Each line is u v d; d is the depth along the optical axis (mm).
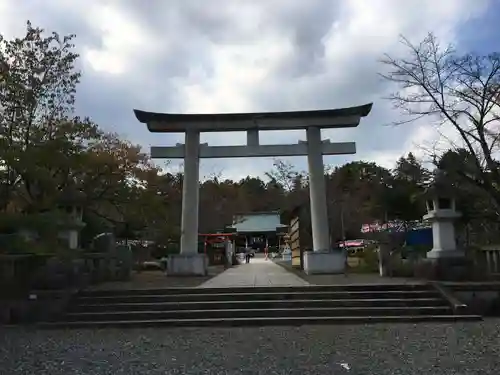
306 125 21172
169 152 21297
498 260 15672
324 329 11070
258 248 66000
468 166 17828
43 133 19438
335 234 36750
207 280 17516
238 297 13367
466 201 19922
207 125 21312
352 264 26953
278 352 8531
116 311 12789
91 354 8695
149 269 27562
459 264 15711
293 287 13875
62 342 9984
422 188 20453
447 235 16781
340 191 37344
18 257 14008
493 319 12312
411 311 12359
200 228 48219
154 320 12141
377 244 23625
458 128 17859
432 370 7008
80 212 17984
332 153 21094
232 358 8125
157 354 8578
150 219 29531
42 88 20266
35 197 17891
